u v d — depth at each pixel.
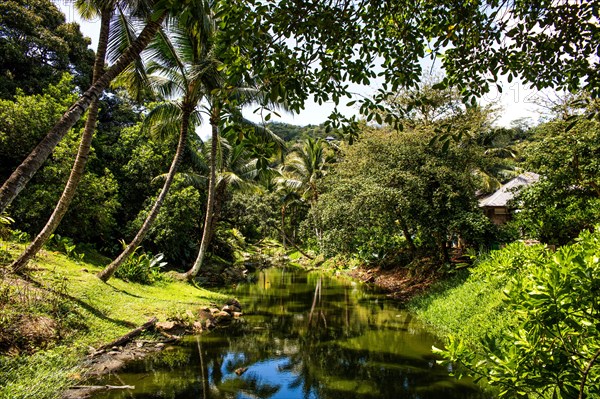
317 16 2.97
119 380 6.43
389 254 19.14
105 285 10.15
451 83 3.75
